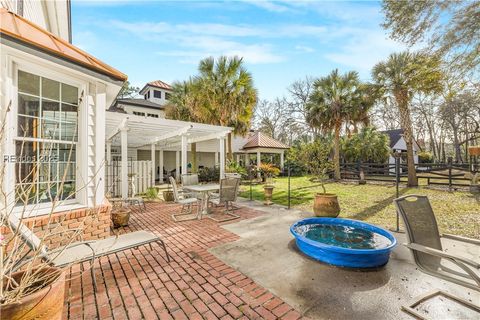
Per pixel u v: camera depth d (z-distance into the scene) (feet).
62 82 12.34
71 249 9.66
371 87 39.91
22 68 10.68
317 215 19.06
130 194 31.94
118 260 11.52
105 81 12.89
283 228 16.74
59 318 5.64
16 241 6.15
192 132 34.30
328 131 49.83
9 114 10.07
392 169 53.21
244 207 24.02
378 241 13.46
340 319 7.26
